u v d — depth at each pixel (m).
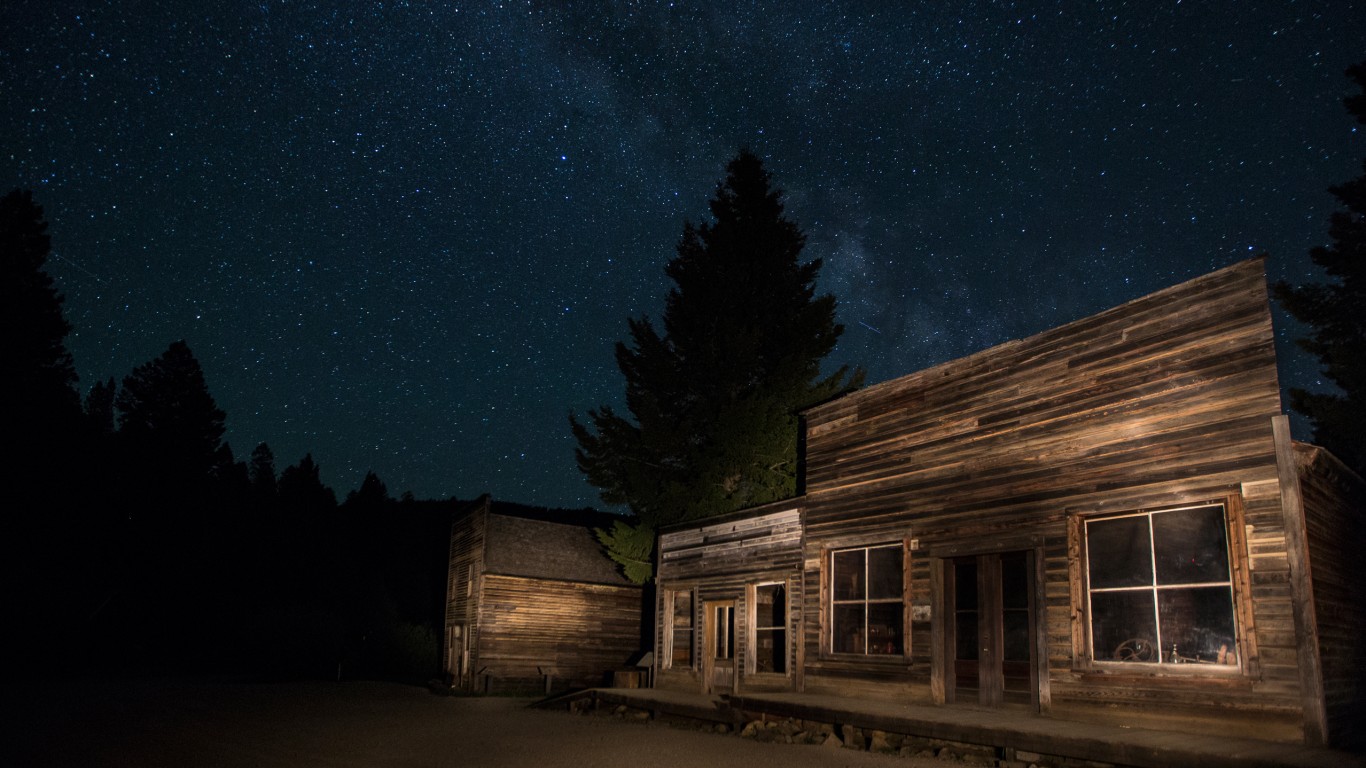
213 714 18.55
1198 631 10.12
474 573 27.50
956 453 13.43
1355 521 11.50
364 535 56.25
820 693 14.94
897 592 14.20
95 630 39.84
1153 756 8.68
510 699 23.45
